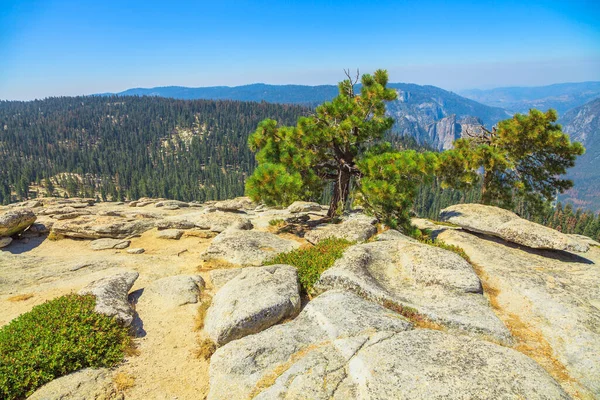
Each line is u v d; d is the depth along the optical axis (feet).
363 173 65.72
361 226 61.82
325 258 46.75
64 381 28.12
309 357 26.35
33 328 32.73
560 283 41.70
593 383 26.40
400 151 67.46
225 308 35.42
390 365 24.18
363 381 23.12
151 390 28.71
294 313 36.55
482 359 24.99
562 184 93.20
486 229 59.88
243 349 28.63
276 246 59.98
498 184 98.32
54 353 29.58
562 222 344.28
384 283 40.88
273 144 70.18
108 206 129.49
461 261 43.80
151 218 92.94
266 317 34.12
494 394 21.45
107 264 59.36
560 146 85.61
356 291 37.93
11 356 28.78
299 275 44.06
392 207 61.87
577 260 52.90
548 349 30.63
